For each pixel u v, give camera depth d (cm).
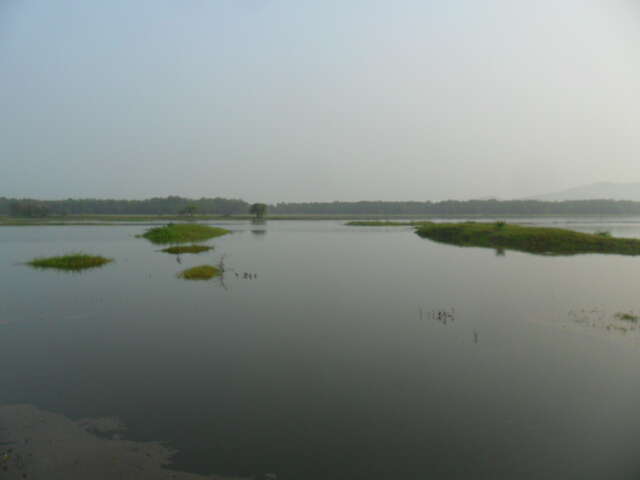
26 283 2206
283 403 897
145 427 801
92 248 3994
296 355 1173
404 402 902
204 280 2292
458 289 2033
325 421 827
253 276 2425
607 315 1548
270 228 7994
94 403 894
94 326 1442
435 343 1266
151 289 2058
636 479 653
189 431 789
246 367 1089
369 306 1711
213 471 677
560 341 1277
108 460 701
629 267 2692
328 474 670
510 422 826
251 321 1502
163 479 656
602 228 7044
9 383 991
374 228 7950
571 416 847
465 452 729
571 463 699
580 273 2469
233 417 839
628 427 806
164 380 1009
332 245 4334
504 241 4184
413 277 2373
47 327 1430
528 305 1708
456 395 933
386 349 1219
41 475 662
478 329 1398
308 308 1683
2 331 1388
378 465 693
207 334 1356
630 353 1173
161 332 1377
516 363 1111
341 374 1045
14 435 771
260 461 702
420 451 732
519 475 670
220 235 5872
